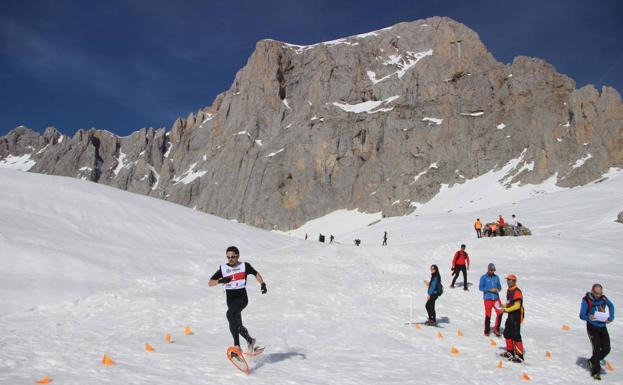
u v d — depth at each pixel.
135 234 28.81
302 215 141.88
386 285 22.39
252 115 179.12
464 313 17.30
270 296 18.47
